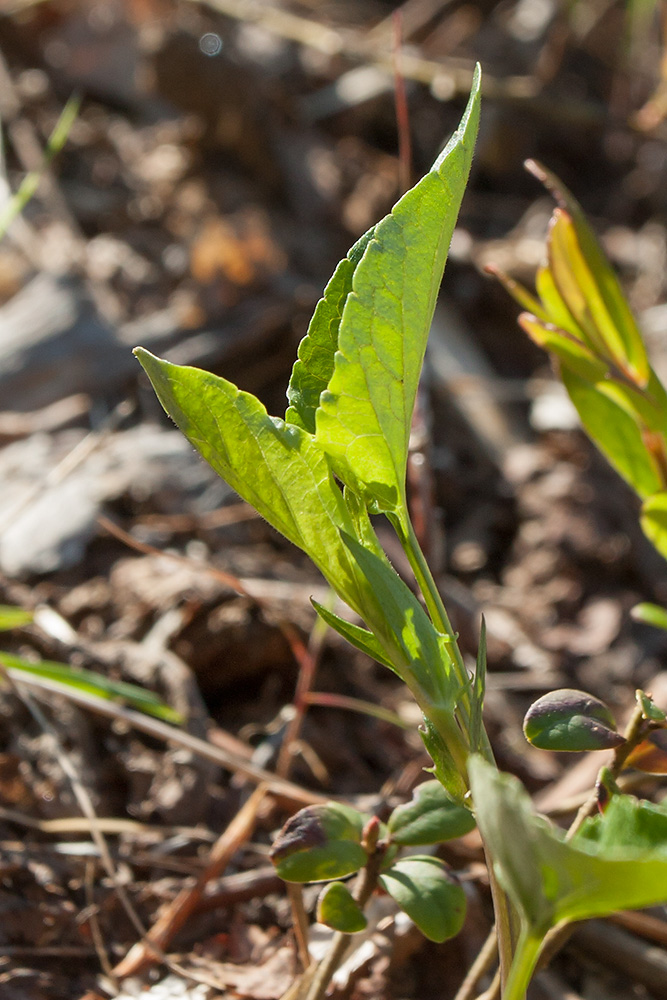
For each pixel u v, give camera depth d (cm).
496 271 47
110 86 108
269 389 84
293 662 57
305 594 60
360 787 52
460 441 83
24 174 98
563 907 35
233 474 37
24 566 61
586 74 116
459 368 86
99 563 62
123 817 49
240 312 86
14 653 53
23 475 69
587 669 67
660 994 46
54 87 108
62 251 90
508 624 69
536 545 75
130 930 46
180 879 47
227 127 99
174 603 57
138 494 67
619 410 47
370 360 36
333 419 37
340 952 41
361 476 37
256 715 55
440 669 37
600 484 78
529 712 39
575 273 46
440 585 55
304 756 52
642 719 39
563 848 34
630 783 45
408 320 36
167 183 99
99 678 48
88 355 80
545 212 104
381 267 36
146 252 92
